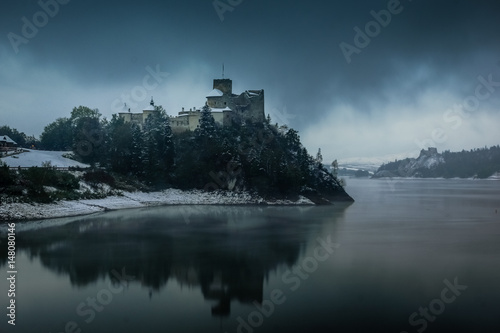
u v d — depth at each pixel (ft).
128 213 335.26
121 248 203.41
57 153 465.06
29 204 291.38
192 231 255.50
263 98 561.43
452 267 170.81
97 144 456.86
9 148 449.48
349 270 166.61
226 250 202.18
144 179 436.35
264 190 447.42
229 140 481.87
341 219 328.49
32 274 158.20
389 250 204.54
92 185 377.71
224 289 143.95
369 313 122.72
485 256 191.52
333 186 542.16
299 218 331.16
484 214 380.58
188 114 525.75
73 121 568.82
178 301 132.77
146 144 451.12
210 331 110.42
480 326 113.60
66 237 227.20
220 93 546.67
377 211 402.93
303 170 509.35
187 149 471.21
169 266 172.04
